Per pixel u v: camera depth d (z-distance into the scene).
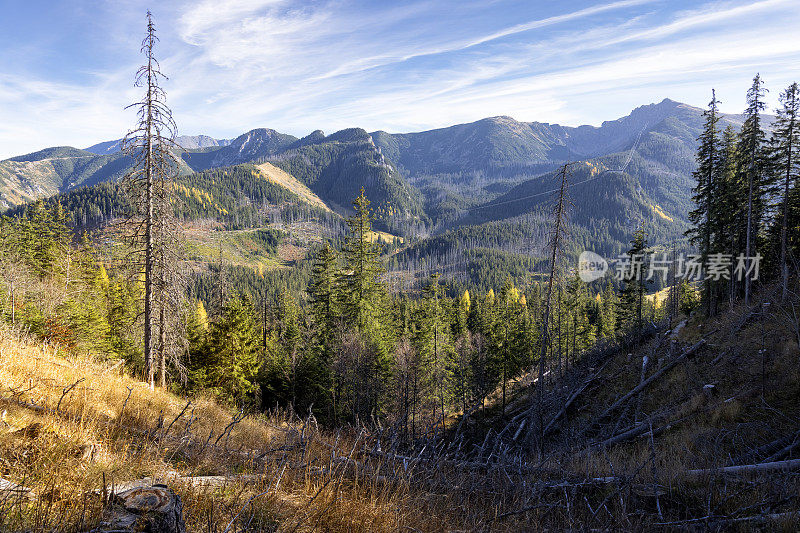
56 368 7.91
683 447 11.21
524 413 26.72
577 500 6.84
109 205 195.50
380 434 6.77
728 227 29.67
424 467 6.18
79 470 3.72
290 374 27.11
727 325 22.95
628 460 10.20
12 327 11.29
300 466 5.14
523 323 47.56
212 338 25.89
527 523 5.36
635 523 5.93
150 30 15.91
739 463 9.55
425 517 4.71
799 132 25.11
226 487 4.22
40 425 4.48
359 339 28.11
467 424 24.72
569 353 42.69
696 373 19.14
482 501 6.17
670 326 31.70
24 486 3.20
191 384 24.42
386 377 27.72
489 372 36.16
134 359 26.55
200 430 7.84
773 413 12.41
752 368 16.28
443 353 38.50
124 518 2.36
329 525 3.85
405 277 193.25
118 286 33.44
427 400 29.94
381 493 4.92
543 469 7.80
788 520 5.59
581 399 25.50
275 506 3.95
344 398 26.31
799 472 7.44
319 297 32.56
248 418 10.59
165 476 4.05
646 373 23.75
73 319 24.45
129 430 5.52
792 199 27.95
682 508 6.60
